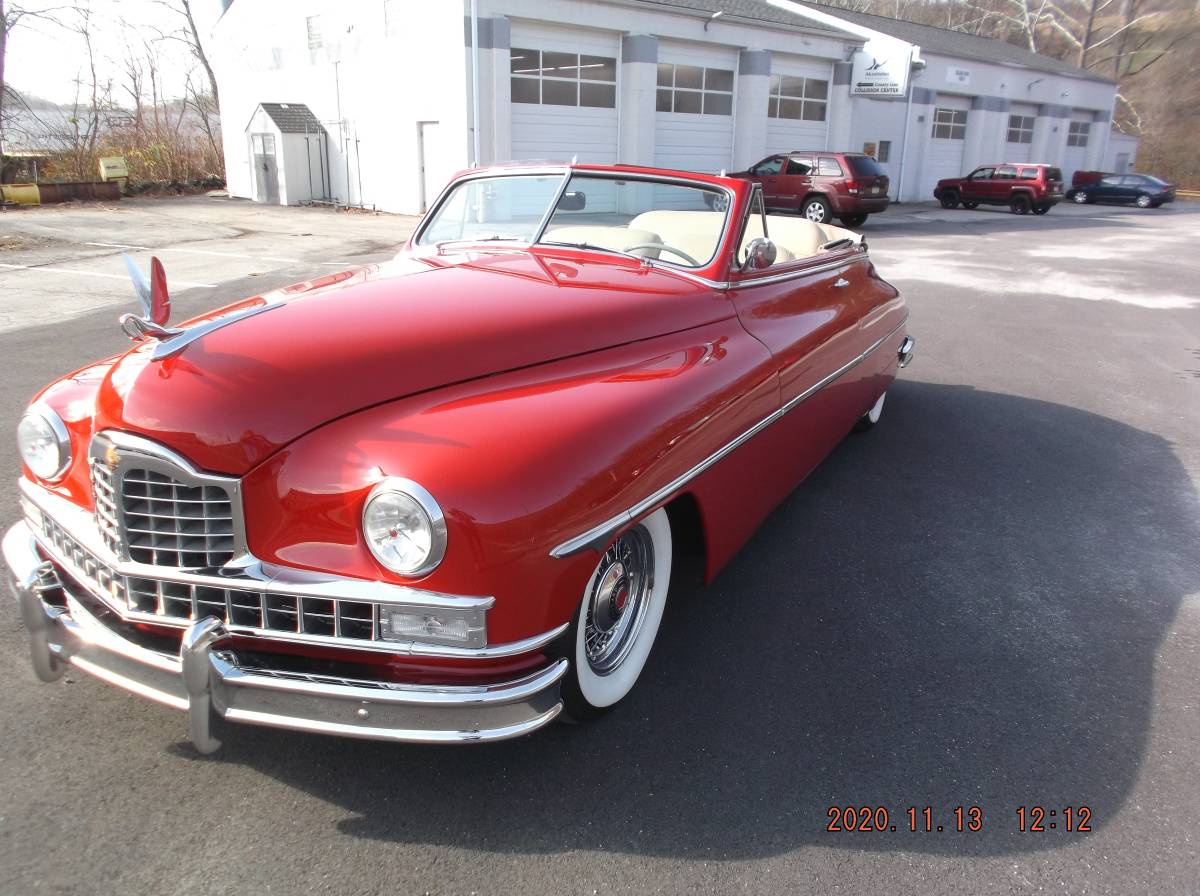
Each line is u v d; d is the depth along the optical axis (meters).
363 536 1.99
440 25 18.33
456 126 18.69
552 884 2.02
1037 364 7.92
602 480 2.18
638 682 2.84
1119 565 3.87
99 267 11.52
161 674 2.13
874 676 2.92
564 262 3.37
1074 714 2.76
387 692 1.99
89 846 2.07
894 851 2.16
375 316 2.52
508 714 2.05
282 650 2.11
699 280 3.35
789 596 3.46
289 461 2.10
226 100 25.33
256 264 11.98
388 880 2.02
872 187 19.66
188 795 2.26
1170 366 7.95
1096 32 65.88
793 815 2.27
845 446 5.46
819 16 25.80
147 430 2.08
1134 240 19.44
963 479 4.91
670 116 21.94
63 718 2.55
